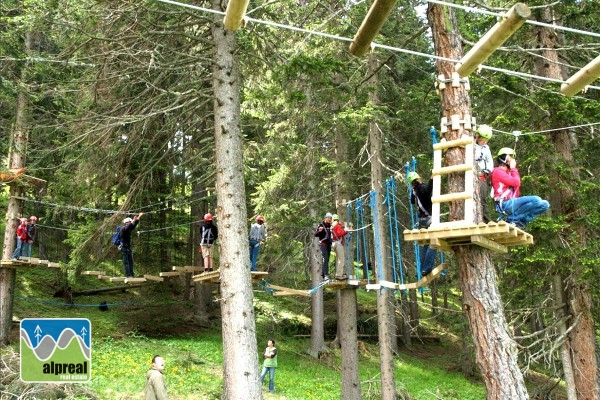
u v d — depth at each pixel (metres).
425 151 17.08
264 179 18.39
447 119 7.50
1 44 14.19
